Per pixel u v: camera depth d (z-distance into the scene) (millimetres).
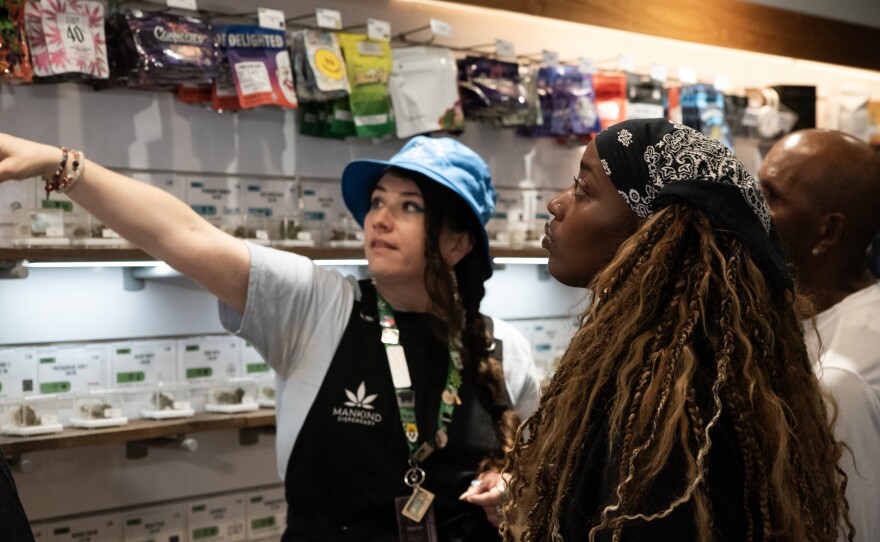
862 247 2031
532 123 3115
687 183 1175
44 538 2531
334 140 2959
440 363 2082
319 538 1969
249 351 2760
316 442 1965
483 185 2131
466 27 3232
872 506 1711
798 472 1143
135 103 2594
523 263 3484
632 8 3412
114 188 1762
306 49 2615
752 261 1166
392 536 1943
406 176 2068
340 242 2771
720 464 1074
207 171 2719
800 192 1988
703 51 3916
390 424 1972
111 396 2494
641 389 1101
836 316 1941
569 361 1224
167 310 2748
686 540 1031
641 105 3383
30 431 2307
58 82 2318
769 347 1143
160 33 2350
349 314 2045
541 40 3426
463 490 1990
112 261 2254
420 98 2818
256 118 2803
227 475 2869
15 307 2498
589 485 1128
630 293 1160
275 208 2734
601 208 1278
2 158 1644
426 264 2039
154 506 2725
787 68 4219
